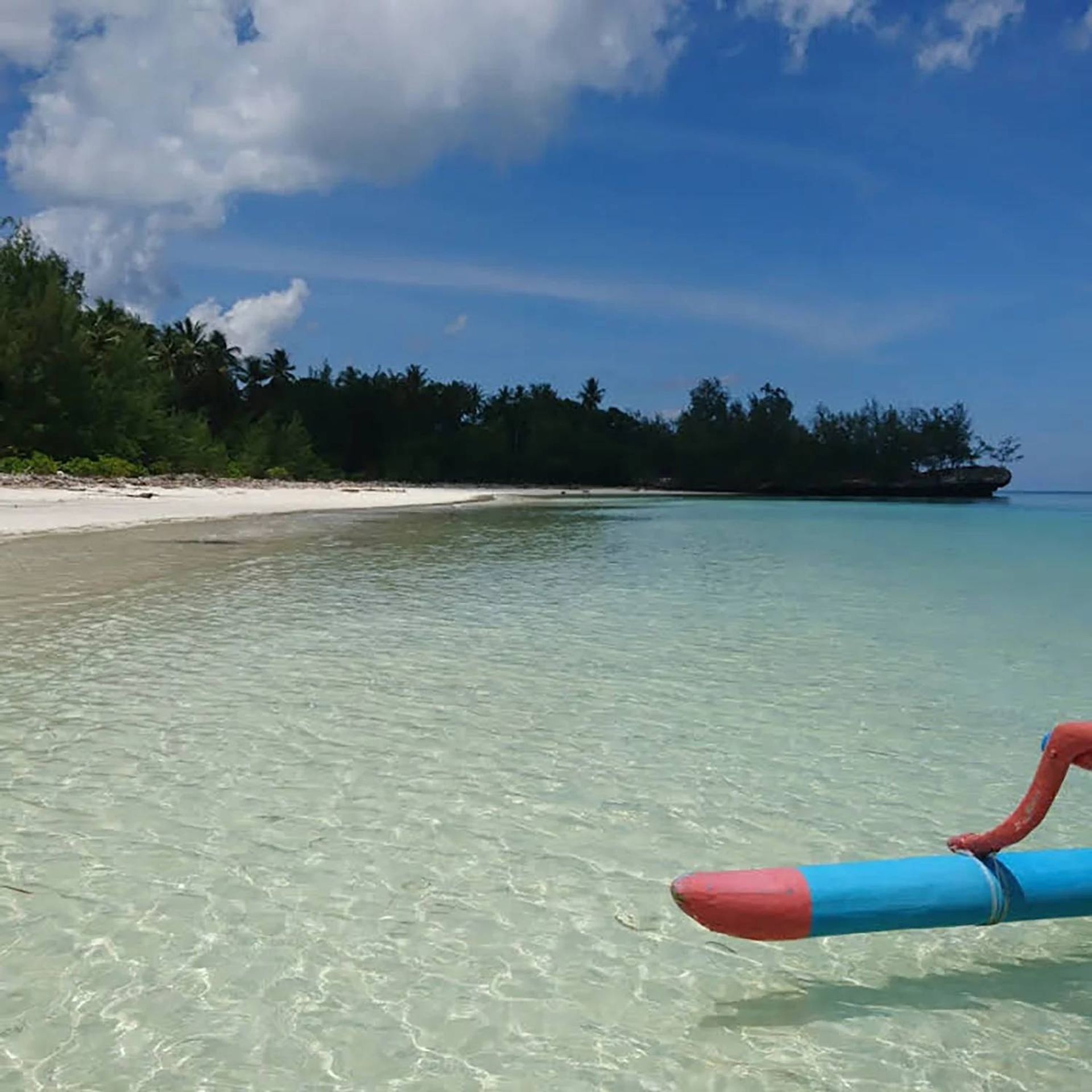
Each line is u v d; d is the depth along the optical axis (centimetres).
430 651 827
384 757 541
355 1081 267
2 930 340
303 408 7819
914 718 646
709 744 582
